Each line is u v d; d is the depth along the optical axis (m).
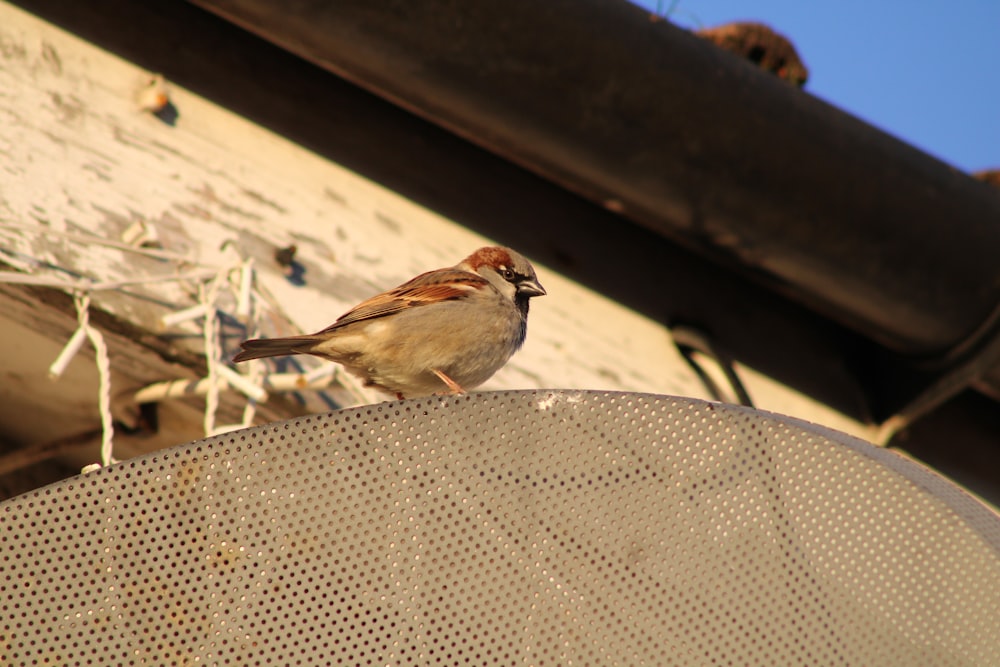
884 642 4.37
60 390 7.43
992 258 8.70
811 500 4.52
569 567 4.32
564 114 8.11
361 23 7.75
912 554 4.49
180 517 4.26
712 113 8.18
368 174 8.69
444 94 8.09
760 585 4.37
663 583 4.34
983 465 10.12
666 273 9.53
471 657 4.20
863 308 8.98
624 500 4.42
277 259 7.80
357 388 7.36
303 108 8.73
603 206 8.98
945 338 9.08
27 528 4.23
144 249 7.01
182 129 8.10
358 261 8.17
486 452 4.41
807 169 8.38
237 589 4.21
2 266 6.68
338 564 4.25
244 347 6.79
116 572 4.21
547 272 9.04
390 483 4.35
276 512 4.29
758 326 9.66
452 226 8.78
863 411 9.70
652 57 8.03
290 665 4.15
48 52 7.96
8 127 7.45
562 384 8.49
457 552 4.29
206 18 8.70
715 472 4.50
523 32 7.84
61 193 7.28
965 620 4.40
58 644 4.14
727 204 8.48
